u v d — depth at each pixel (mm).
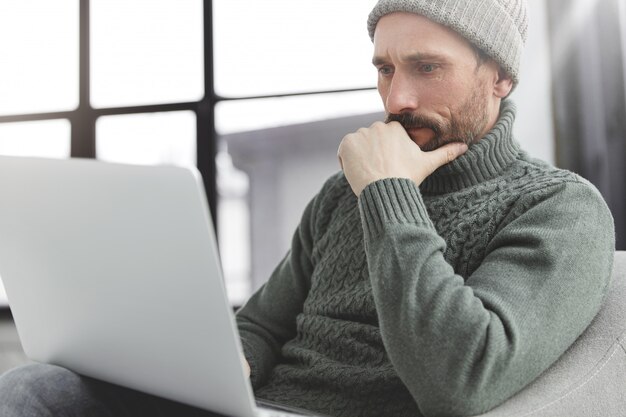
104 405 949
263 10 3008
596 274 935
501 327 834
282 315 1329
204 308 718
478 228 1034
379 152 1037
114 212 752
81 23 3148
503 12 1118
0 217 892
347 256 1177
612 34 2365
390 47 1108
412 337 839
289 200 4156
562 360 919
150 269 744
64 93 3203
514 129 2506
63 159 787
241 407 746
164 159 3104
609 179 2361
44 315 923
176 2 3076
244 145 4035
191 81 3074
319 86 2979
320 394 1080
